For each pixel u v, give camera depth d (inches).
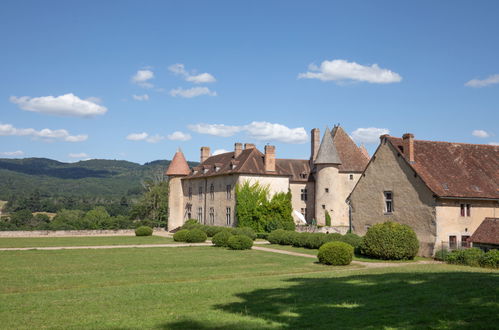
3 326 464.1
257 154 2242.9
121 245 1596.9
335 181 2242.9
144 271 922.1
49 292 666.8
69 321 482.0
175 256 1227.2
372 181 1429.6
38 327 457.7
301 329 430.0
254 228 2064.5
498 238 1045.2
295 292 627.2
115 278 825.5
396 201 1327.5
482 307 473.7
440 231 1191.6
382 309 496.1
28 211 3595.0
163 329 440.5
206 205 2450.8
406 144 1307.8
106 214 3644.2
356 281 716.0
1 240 1790.1
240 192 2085.4
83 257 1189.1
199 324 455.8
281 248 1494.8
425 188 1224.8
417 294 563.2
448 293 554.9
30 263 1050.1
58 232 2185.0
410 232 1153.4
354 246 1301.7
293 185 2482.8
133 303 573.3
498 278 673.0
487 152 1430.9
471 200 1251.8
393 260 1138.0
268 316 485.1
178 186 2753.4
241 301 575.2
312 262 1097.4
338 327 429.7
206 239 1863.9
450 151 1386.6
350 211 1514.5
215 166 2396.7
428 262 1095.0
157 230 2834.6
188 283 746.8
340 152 2389.3
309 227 2071.9
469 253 1002.1
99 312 524.4
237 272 909.8
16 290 700.0
